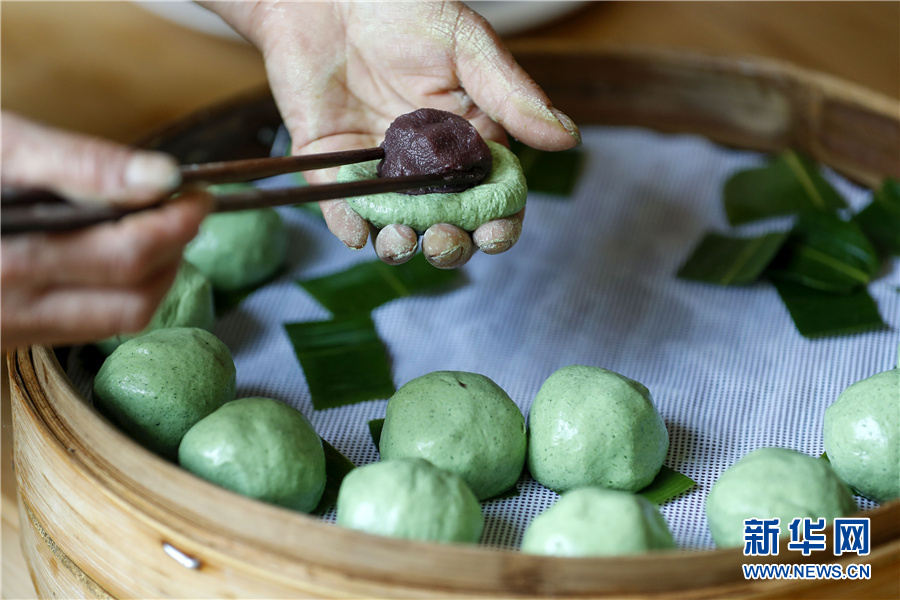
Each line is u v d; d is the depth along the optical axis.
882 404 0.56
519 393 0.64
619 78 0.79
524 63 0.78
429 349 0.67
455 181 0.56
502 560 0.48
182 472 0.51
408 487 0.52
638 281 0.72
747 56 0.80
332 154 0.56
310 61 0.66
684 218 0.76
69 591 0.56
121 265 0.47
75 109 0.81
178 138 0.70
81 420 0.54
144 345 0.59
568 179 0.78
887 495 0.56
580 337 0.68
